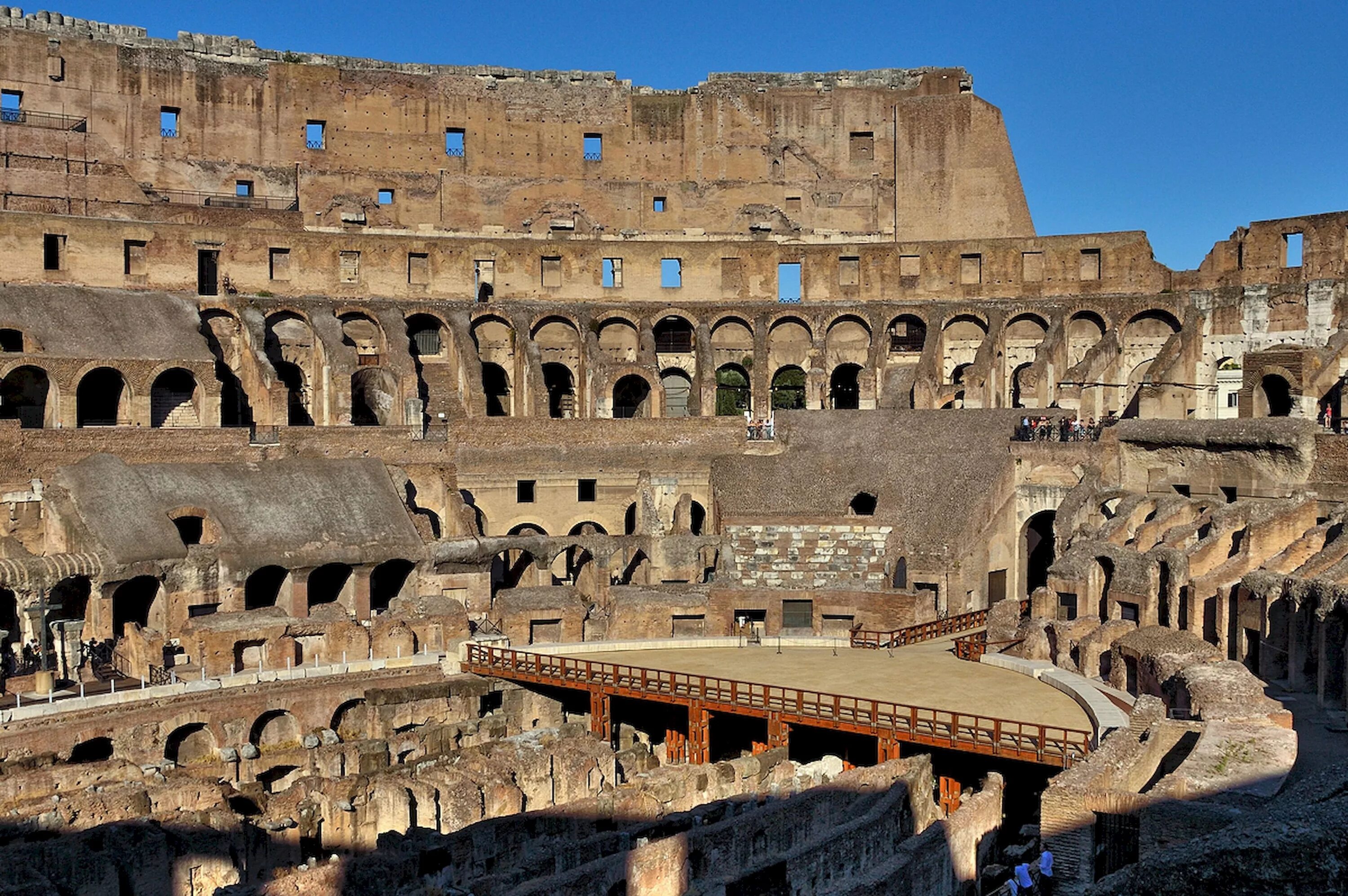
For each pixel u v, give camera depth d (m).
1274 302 80.00
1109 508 70.56
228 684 53.78
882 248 90.88
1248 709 38.06
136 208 85.38
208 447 70.25
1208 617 55.41
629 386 91.88
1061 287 88.56
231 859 37.81
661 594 65.62
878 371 85.69
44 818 38.25
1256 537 56.31
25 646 55.59
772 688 49.12
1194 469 69.38
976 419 77.62
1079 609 60.38
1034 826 38.25
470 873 34.81
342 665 56.88
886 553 68.81
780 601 64.62
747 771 45.66
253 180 92.19
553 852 33.22
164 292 80.44
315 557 63.06
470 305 86.62
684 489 81.00
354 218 93.44
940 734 44.25
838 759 49.00
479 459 78.19
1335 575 46.38
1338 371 71.31
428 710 56.81
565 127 98.69
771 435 82.56
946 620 64.12
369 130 95.06
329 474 69.31
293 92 93.38
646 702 55.72
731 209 99.50
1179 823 28.41
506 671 57.00
